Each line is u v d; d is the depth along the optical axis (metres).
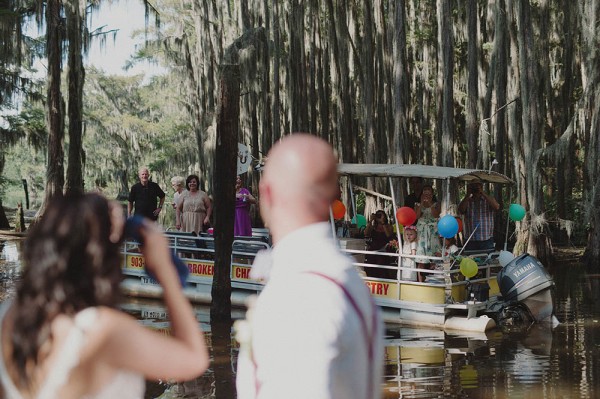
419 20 35.75
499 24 25.67
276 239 2.35
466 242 13.05
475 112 23.23
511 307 12.99
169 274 2.44
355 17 33.81
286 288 2.18
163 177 55.12
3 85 38.28
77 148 29.33
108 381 2.22
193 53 47.41
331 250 2.28
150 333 2.29
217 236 12.77
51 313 2.22
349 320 2.14
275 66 33.75
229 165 12.50
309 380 2.08
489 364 9.59
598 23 23.69
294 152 2.31
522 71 23.28
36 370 2.21
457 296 13.13
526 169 23.33
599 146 23.33
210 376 8.85
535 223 23.02
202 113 39.88
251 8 37.56
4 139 40.03
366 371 2.19
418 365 9.59
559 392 8.12
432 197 13.66
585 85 26.58
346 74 32.31
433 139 34.44
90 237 2.31
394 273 13.79
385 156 29.75
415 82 36.31
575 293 16.44
